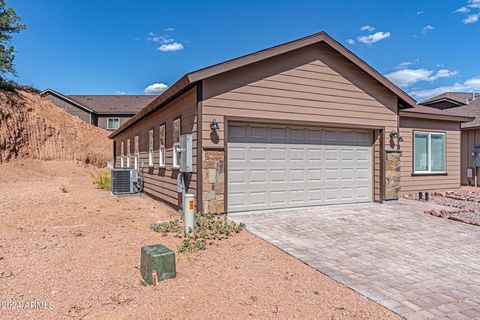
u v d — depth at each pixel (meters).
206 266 4.07
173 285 3.47
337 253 4.79
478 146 14.46
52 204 9.06
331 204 8.59
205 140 6.89
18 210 7.96
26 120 23.14
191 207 5.45
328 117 8.34
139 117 11.91
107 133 31.12
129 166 16.44
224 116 7.09
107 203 9.53
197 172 6.90
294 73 7.90
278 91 7.70
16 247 4.69
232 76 7.19
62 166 22.64
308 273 4.00
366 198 9.14
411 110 11.69
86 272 3.81
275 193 7.86
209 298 3.19
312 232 5.91
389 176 9.16
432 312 3.08
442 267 4.33
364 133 9.12
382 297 3.38
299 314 2.96
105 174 16.12
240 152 7.43
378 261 4.50
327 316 2.94
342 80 8.55
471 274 4.10
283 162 7.95
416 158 11.59
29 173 18.92
